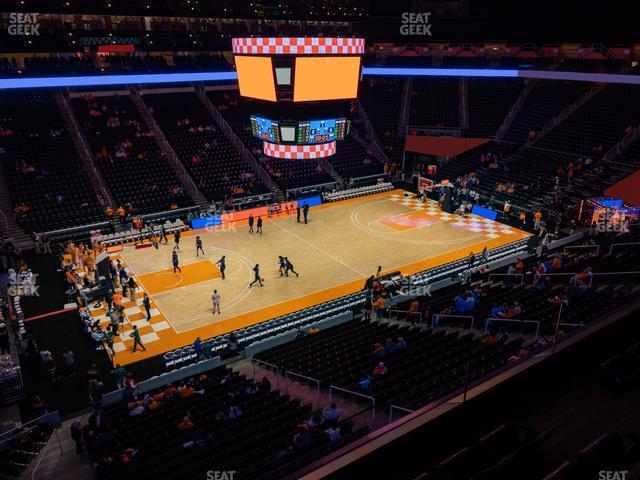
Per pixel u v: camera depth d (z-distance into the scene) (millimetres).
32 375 20469
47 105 42094
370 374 16016
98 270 26453
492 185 41062
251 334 22484
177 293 26625
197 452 12781
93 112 42469
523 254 29156
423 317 21750
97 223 34062
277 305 25484
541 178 39188
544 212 35812
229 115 47250
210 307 25250
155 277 28406
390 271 28875
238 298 26141
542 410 6574
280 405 15359
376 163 47219
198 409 16016
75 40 43156
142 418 16078
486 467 5254
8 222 32938
